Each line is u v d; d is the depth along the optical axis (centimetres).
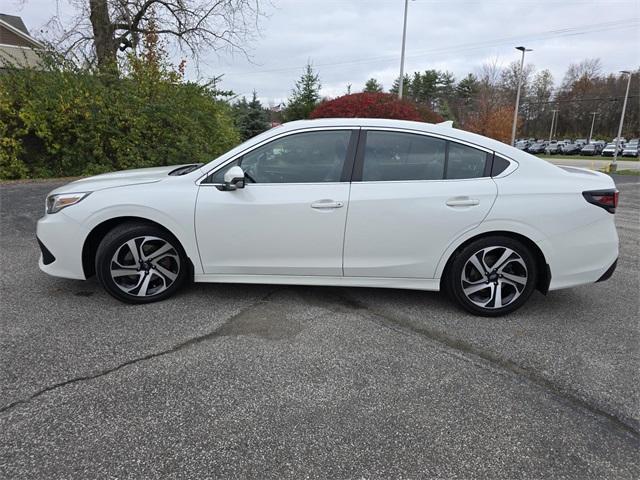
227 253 348
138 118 1072
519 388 256
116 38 1497
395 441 211
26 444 203
